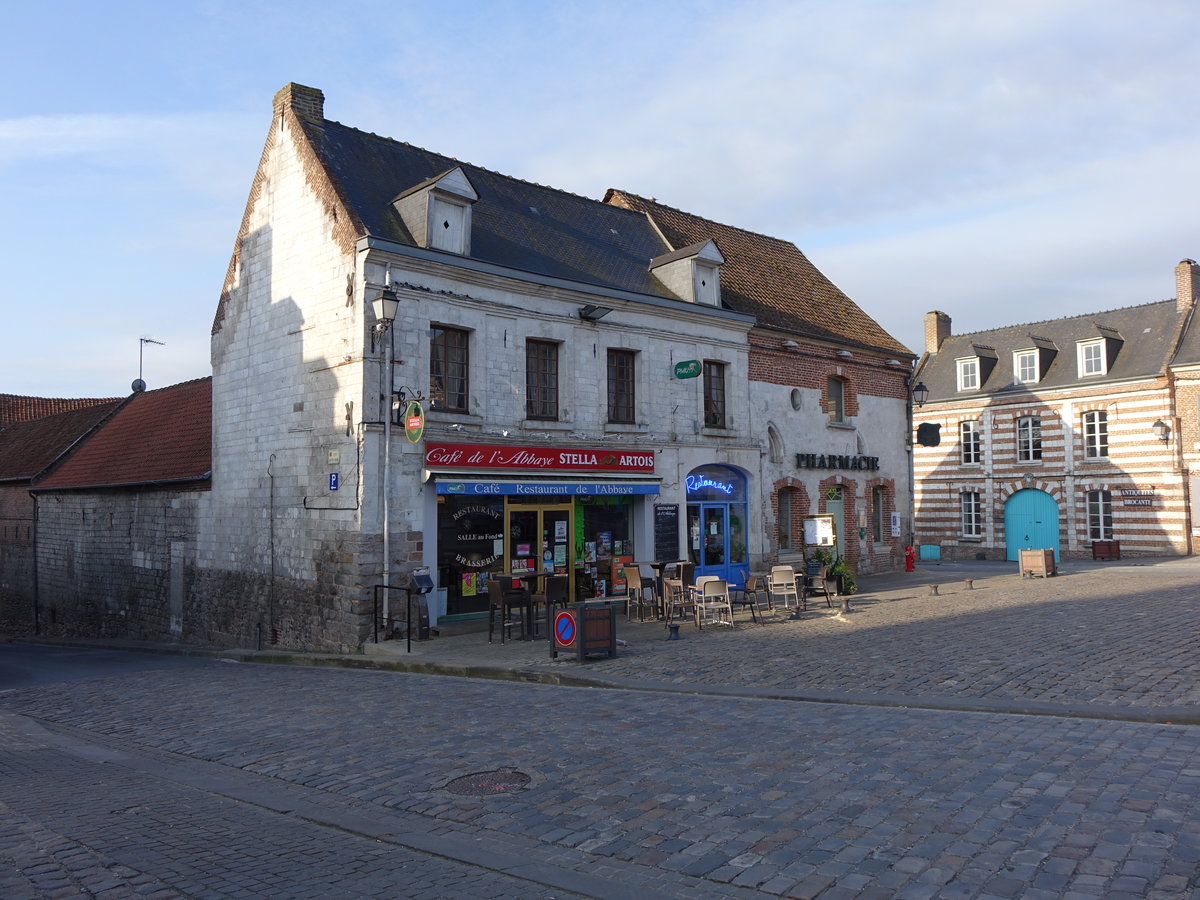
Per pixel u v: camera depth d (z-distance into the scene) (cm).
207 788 693
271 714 968
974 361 3569
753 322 2027
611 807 579
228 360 1777
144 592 2006
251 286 1714
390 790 649
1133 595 1644
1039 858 453
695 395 1916
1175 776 567
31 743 896
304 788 677
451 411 1524
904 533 2484
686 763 667
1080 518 3203
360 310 1430
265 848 541
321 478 1501
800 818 535
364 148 1678
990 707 791
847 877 448
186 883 484
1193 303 3064
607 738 759
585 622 1157
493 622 1438
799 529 2156
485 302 1570
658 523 1817
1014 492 3406
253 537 1667
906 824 513
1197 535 2905
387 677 1192
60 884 484
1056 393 3275
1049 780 574
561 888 463
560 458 1634
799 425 2169
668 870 475
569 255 1817
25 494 2519
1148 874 425
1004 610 1482
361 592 1395
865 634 1277
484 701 962
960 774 599
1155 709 744
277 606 1593
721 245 2338
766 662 1083
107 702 1127
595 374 1733
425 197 1508
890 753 661
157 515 1972
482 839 539
